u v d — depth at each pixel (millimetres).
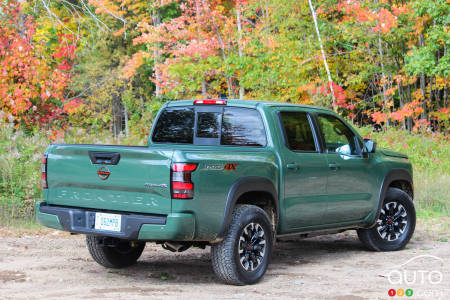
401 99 23359
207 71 22156
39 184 10336
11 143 10867
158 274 6305
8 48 14117
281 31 23562
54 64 17453
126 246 6594
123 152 5312
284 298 5137
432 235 9312
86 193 5566
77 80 27406
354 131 7504
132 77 31766
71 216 5594
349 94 24891
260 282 5891
